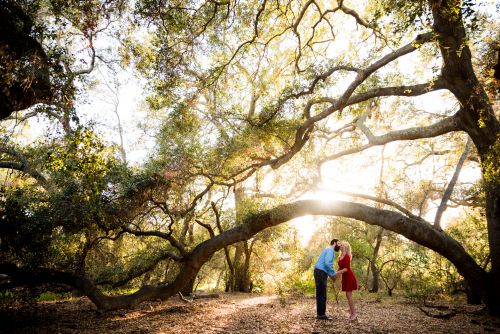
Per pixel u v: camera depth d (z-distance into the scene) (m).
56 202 8.30
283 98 10.93
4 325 7.63
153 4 8.57
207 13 10.45
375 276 17.98
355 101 10.53
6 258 8.71
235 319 8.13
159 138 10.97
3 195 8.60
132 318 8.55
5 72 6.93
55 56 7.58
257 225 10.29
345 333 6.45
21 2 7.22
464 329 7.00
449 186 11.01
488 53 8.05
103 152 8.17
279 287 12.90
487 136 9.15
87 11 7.87
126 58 10.30
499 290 8.93
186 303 11.58
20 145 14.67
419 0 6.07
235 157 11.54
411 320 7.98
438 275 14.07
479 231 14.89
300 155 14.09
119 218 9.15
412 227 9.85
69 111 8.09
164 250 10.73
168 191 10.46
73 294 13.52
